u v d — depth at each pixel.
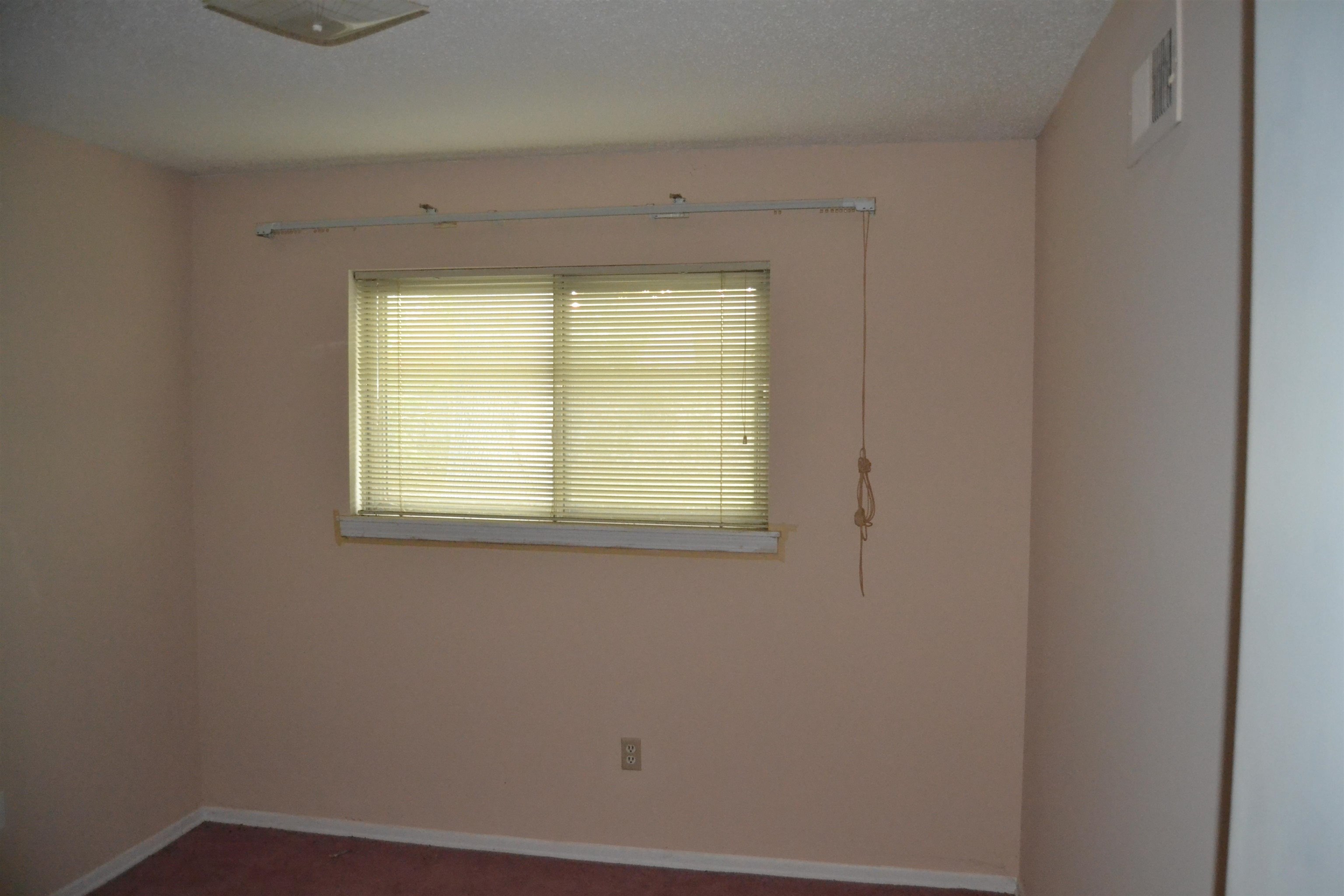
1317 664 0.93
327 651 2.99
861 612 2.68
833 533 2.68
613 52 1.95
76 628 2.59
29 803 2.44
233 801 3.06
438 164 2.87
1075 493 1.98
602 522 2.82
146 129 2.49
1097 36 1.82
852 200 2.60
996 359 2.59
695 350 2.75
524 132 2.54
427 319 2.92
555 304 2.81
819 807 2.72
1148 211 1.46
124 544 2.76
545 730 2.87
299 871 2.76
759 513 2.74
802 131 2.51
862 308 2.65
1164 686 1.36
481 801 2.91
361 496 3.01
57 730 2.52
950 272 2.61
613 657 2.82
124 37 1.88
